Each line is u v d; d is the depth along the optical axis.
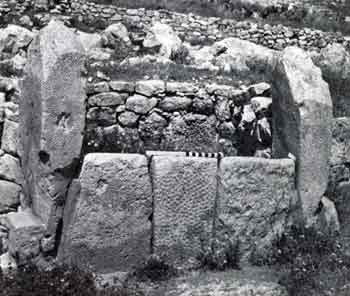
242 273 5.43
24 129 5.87
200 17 10.85
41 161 5.34
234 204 5.71
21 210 6.08
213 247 5.70
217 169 5.71
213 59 9.48
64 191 5.34
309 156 6.15
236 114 7.25
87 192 5.12
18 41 7.99
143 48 9.16
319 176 6.23
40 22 9.31
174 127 6.99
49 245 5.32
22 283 4.67
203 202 5.64
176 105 7.00
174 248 5.54
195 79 7.90
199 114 7.14
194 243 5.63
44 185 5.33
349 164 7.16
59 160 5.27
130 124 6.84
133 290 4.87
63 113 5.27
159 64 8.32
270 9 13.01
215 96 7.24
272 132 6.78
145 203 5.39
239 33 10.96
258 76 8.66
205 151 7.04
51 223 5.30
